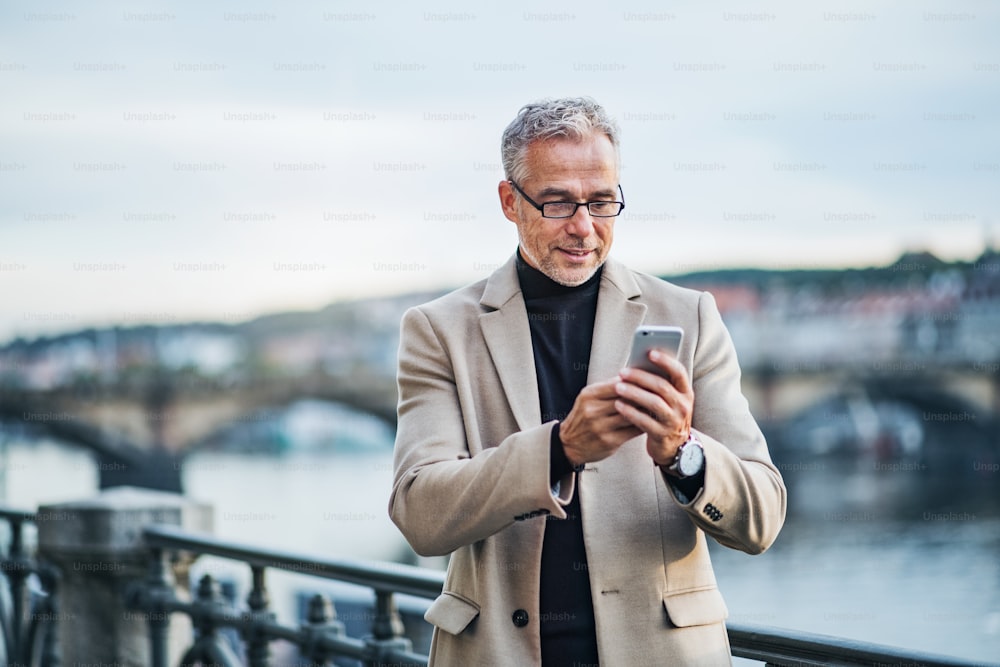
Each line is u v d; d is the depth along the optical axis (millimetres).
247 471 47531
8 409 40469
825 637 1799
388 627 2658
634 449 1774
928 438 45406
